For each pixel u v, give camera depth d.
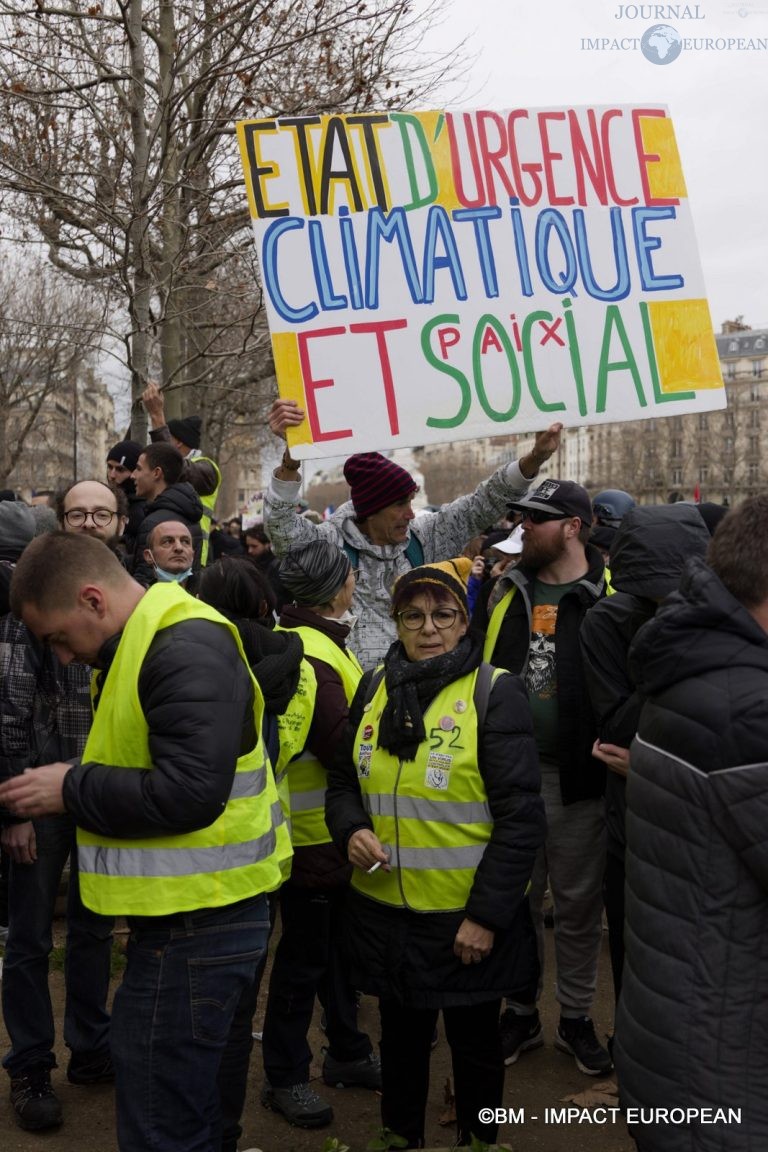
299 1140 3.49
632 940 2.27
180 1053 2.43
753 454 84.19
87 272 10.37
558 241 3.81
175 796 2.29
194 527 5.23
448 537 4.24
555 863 4.00
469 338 3.75
